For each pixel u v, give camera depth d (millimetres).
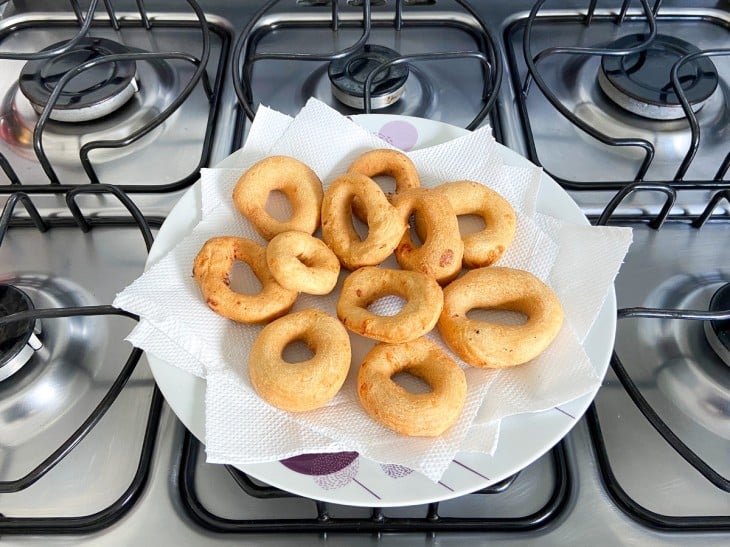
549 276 339
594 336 311
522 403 290
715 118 447
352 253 342
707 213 387
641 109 436
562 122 448
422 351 307
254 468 275
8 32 506
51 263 383
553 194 369
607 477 297
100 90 435
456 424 285
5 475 301
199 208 369
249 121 449
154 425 309
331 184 365
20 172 422
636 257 383
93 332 348
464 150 384
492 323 317
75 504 293
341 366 297
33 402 323
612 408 320
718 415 319
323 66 482
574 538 285
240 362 312
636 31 503
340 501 264
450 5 518
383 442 282
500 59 433
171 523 290
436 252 333
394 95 448
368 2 436
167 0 520
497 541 284
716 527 283
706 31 506
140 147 435
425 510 292
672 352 340
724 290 345
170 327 316
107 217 397
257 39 500
